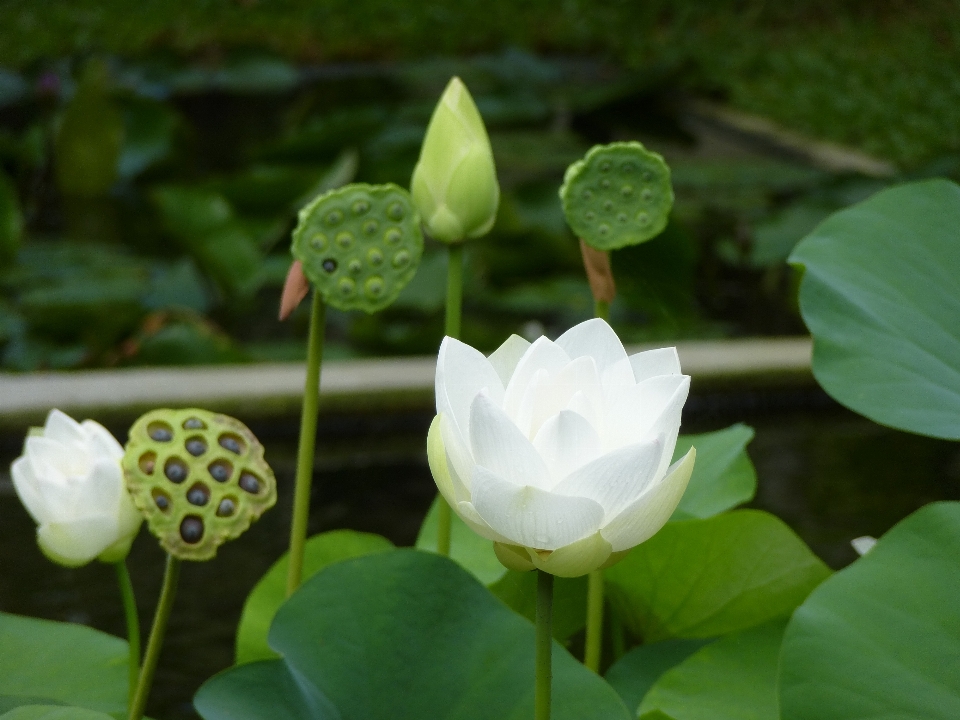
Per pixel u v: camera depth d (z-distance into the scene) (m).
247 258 4.88
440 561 2.09
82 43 13.30
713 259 5.91
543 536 1.88
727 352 3.85
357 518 3.17
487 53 14.44
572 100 10.61
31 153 7.44
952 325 2.17
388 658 2.05
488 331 4.30
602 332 1.98
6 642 2.24
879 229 2.23
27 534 2.95
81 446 2.08
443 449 1.91
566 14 15.18
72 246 5.99
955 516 2.04
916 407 2.11
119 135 7.20
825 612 2.01
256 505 2.01
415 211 2.11
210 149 9.11
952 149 8.20
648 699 2.10
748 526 2.21
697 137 9.72
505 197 5.13
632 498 1.88
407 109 9.67
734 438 2.37
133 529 2.07
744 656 2.13
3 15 14.04
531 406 1.91
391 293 2.11
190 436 2.01
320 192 4.73
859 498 3.12
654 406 1.92
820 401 3.83
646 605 2.28
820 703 1.98
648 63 12.98
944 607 2.00
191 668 2.57
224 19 14.41
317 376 2.16
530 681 2.03
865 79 10.59
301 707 2.02
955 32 11.66
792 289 5.16
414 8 15.10
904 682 1.98
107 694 2.20
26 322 4.54
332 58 13.95
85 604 2.70
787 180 7.78
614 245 2.16
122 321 4.13
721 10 14.66
